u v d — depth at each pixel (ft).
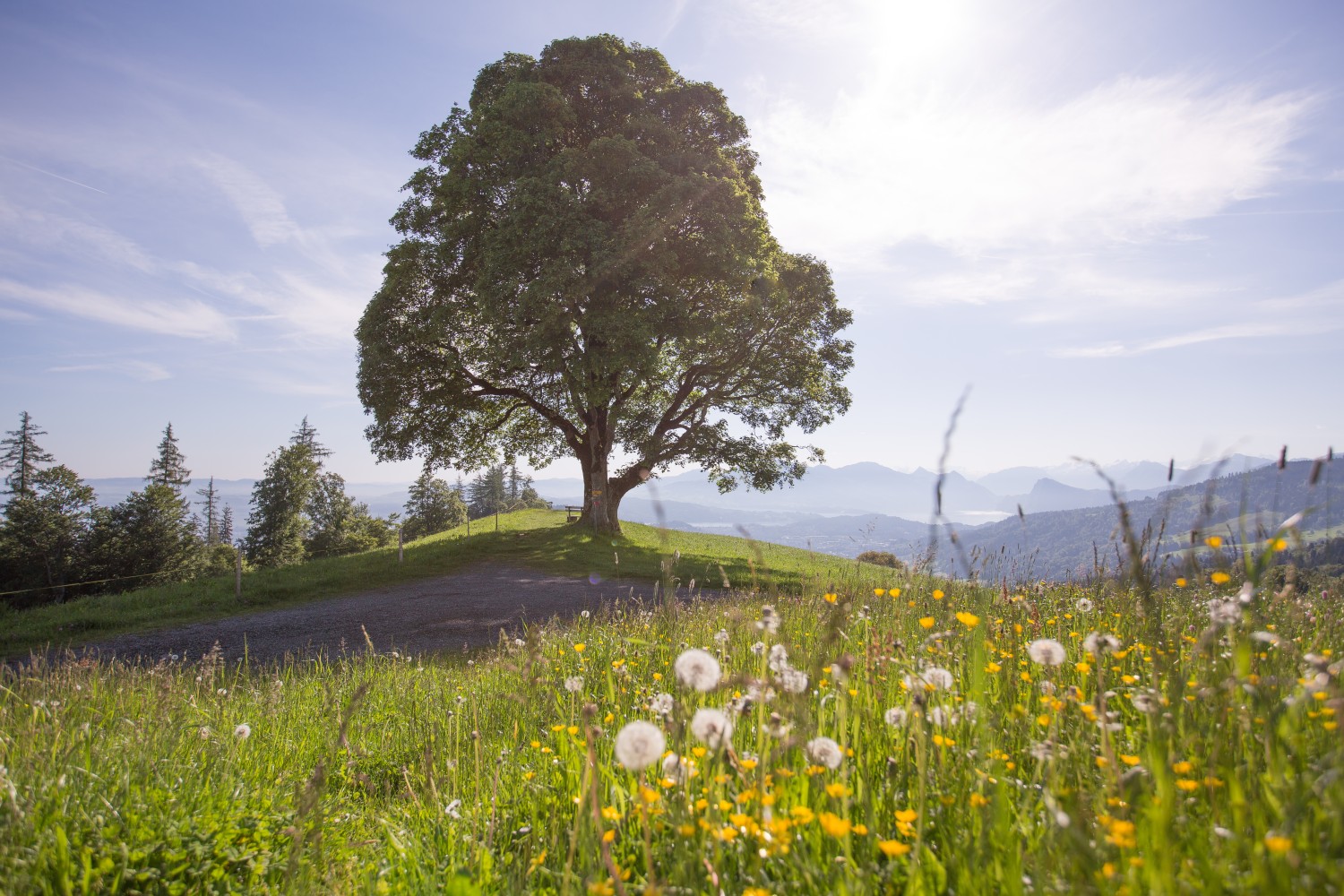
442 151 90.63
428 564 75.41
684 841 7.07
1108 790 6.78
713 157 87.40
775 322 95.14
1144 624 11.67
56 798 9.77
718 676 7.05
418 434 94.63
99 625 50.26
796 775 7.94
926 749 8.02
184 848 9.32
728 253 79.87
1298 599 11.61
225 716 18.61
